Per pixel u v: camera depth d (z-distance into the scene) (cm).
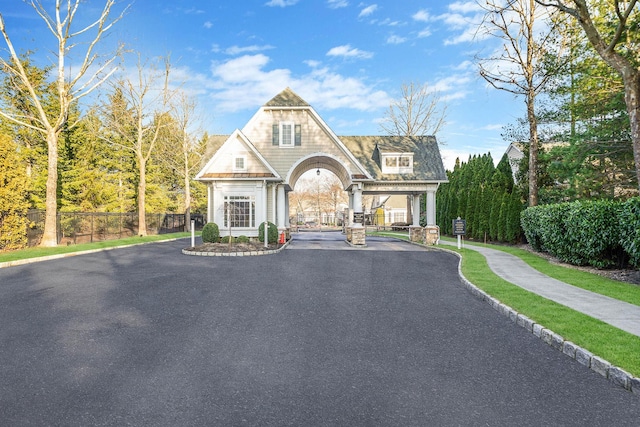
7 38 1792
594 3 1297
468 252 1614
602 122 1412
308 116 2214
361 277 1055
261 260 1406
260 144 2205
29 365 442
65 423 318
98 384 393
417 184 2280
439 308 725
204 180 1986
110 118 2856
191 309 704
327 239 2662
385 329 593
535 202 1762
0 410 338
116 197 3306
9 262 1265
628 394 380
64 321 623
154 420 323
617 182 1467
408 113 4144
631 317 612
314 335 561
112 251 1752
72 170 2992
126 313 675
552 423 324
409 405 352
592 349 467
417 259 1458
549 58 1641
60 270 1162
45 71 2861
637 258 930
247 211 2005
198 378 409
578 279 968
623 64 927
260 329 589
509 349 507
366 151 2528
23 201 1731
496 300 736
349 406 350
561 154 1522
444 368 442
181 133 3641
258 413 336
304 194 7612
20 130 2834
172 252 1703
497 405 354
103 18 1964
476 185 2550
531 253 1585
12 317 645
